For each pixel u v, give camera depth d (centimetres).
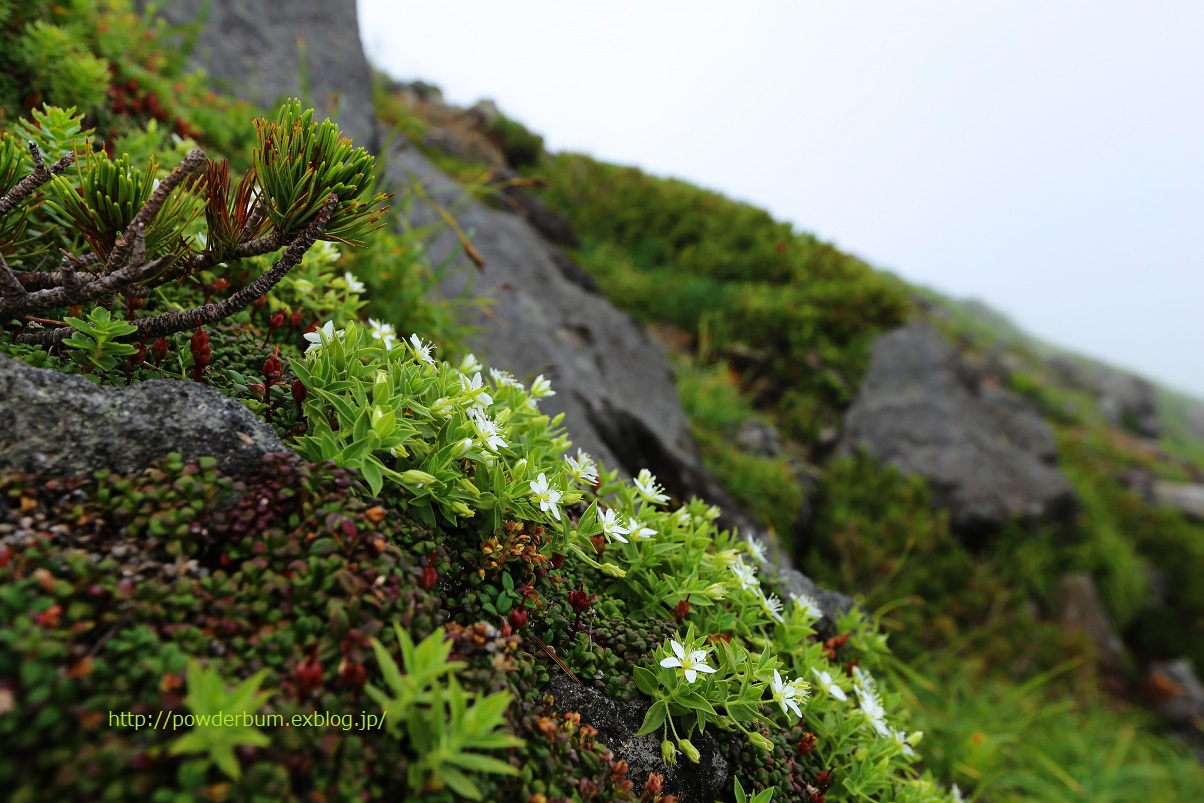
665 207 1209
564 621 204
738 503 670
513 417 251
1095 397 2353
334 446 183
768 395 961
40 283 190
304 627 150
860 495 832
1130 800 600
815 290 1064
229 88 560
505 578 196
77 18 392
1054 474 966
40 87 324
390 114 977
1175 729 827
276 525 166
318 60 673
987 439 957
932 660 680
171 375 206
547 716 179
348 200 183
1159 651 989
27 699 117
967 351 1866
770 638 274
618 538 226
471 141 1079
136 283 184
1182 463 1897
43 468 156
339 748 135
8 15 332
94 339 186
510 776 156
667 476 583
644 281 1040
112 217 183
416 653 144
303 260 290
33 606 130
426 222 612
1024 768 580
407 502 190
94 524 154
